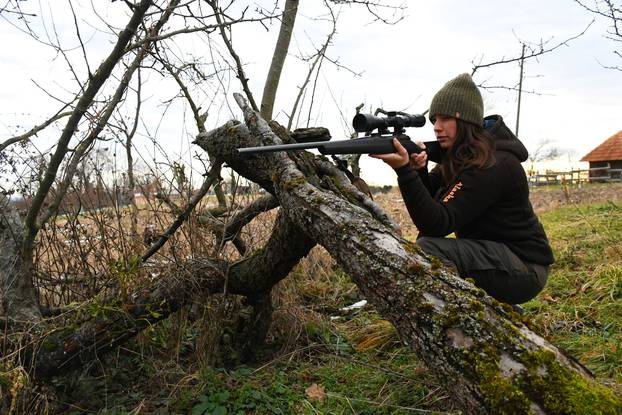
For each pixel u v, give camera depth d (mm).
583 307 4047
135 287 3248
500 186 2934
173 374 3215
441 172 3342
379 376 3172
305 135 3242
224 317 3668
